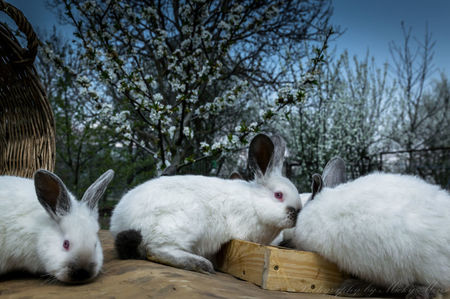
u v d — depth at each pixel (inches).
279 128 90.1
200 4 54.6
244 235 33.2
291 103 51.8
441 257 24.2
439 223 24.5
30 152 42.9
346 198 27.8
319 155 80.0
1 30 40.0
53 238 25.6
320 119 83.5
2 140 44.6
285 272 26.9
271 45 83.8
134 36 64.0
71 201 27.0
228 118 86.8
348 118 86.7
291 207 32.7
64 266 24.1
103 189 29.1
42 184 25.9
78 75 54.8
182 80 54.8
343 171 35.5
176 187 31.5
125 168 75.5
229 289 23.7
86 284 23.9
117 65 52.7
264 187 34.1
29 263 26.5
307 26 85.8
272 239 34.9
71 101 85.2
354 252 26.3
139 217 29.9
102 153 82.4
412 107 128.8
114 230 32.0
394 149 113.7
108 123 63.1
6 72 42.7
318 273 27.8
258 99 85.0
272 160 34.4
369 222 25.6
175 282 23.1
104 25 54.0
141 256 30.2
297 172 94.0
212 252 32.8
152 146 84.1
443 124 141.7
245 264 29.4
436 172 101.8
